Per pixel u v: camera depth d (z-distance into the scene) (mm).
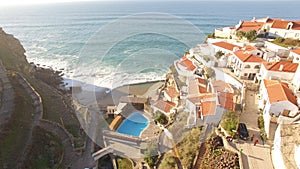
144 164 14820
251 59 23703
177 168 12867
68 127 22594
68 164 18734
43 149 19500
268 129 15430
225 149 14266
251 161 13266
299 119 14961
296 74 20125
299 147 11570
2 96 22922
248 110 18203
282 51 25875
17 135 19297
